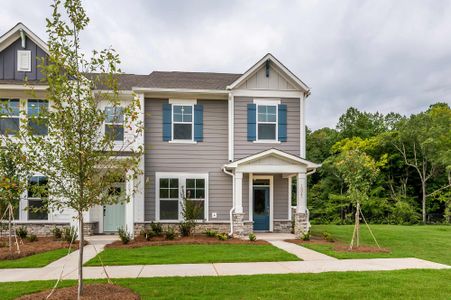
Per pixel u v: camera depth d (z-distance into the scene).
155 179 15.42
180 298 6.07
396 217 30.28
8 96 14.65
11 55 14.99
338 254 10.55
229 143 15.68
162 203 15.45
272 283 7.07
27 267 8.93
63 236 13.94
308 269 8.54
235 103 15.85
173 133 15.76
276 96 16.09
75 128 5.90
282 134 16.03
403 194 33.19
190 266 8.88
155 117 15.66
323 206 35.41
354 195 12.12
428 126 32.59
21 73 14.95
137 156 6.81
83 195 6.05
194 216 14.65
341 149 35.91
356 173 12.13
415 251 11.65
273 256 10.12
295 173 15.27
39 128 10.19
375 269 8.55
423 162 32.38
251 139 15.83
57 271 8.44
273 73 16.17
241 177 14.53
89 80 6.28
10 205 10.72
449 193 30.69
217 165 15.84
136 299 5.98
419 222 29.91
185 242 12.91
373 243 13.46
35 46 15.12
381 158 33.28
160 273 8.11
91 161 6.01
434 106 46.16
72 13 6.04
